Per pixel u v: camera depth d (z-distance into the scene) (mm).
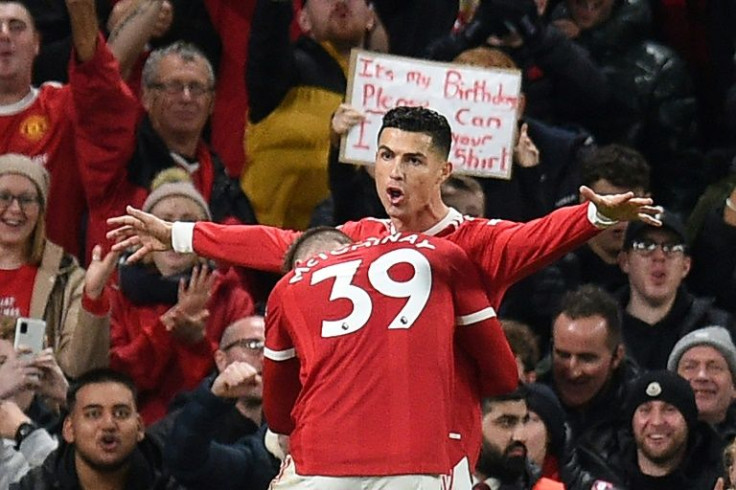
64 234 37062
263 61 37969
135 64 39125
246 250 26281
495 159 35656
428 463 23812
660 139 41812
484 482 30453
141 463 31312
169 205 34594
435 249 24578
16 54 36719
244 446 31438
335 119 35344
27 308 34406
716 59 43906
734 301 38344
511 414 30594
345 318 24250
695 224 38656
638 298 36562
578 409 34250
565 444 32250
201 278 34094
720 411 34531
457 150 35562
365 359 24047
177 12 39531
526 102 40188
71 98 36719
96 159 36531
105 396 31000
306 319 24406
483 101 35562
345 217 37000
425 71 35406
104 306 33500
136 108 37062
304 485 24016
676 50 44125
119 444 31000
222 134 39125
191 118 37188
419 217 24984
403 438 23828
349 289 24375
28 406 33156
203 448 30422
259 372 33281
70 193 37094
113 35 38156
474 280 24609
